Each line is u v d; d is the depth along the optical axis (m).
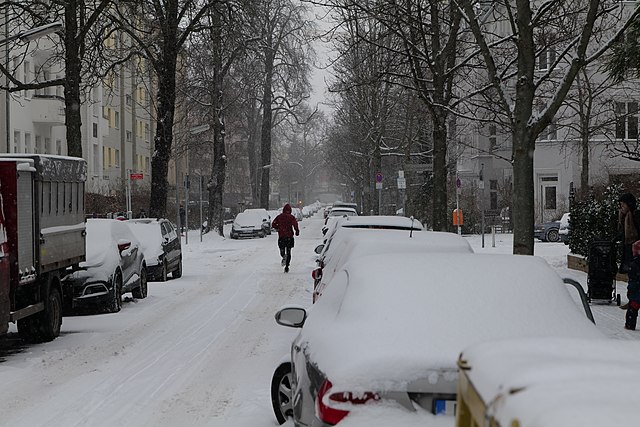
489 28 41.00
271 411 10.56
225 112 64.19
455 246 11.36
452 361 6.27
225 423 10.04
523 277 7.64
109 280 21.02
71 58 29.80
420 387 6.19
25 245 15.45
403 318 7.04
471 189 57.12
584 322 7.19
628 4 31.67
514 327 6.98
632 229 18.34
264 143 77.38
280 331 17.73
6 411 10.81
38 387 12.34
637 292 15.89
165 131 39.44
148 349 15.70
